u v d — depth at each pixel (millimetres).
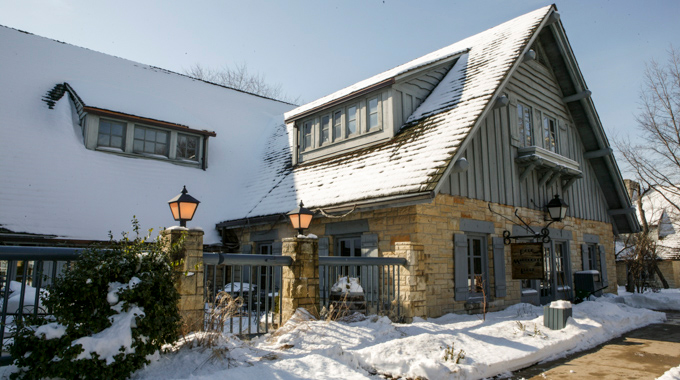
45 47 16234
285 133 17609
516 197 12508
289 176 13898
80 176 12250
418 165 9852
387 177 10180
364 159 11781
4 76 13992
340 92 14211
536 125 13844
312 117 14422
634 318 10367
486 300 11062
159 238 5238
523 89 13508
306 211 7441
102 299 4402
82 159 12742
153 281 4582
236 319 8906
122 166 13406
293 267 7141
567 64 14516
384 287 9742
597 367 6465
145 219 12219
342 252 11484
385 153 11352
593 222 16266
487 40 14188
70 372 4023
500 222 11812
